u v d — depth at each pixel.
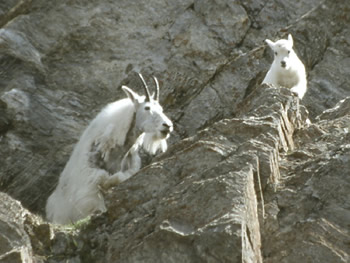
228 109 51.28
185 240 23.16
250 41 54.97
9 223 25.09
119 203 26.36
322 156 27.33
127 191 26.52
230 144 27.69
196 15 56.28
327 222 24.75
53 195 39.09
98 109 51.81
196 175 26.03
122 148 37.12
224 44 54.62
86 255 25.47
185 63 53.81
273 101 31.25
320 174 26.17
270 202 25.80
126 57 54.69
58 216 37.69
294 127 31.55
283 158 28.45
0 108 49.53
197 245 22.84
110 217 26.30
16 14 57.00
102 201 36.16
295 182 26.42
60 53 54.66
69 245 25.53
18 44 53.56
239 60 53.00
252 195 24.83
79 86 53.09
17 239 24.81
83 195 36.44
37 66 53.34
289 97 31.86
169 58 54.16
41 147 49.12
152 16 56.53
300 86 41.84
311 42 53.78
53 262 25.12
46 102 51.22
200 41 54.56
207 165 26.52
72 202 36.81
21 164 48.19
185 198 24.64
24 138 49.06
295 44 53.72
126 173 37.19
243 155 26.19
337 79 51.94
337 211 25.08
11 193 47.34
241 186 24.31
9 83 52.16
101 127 37.47
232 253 22.34
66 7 56.41
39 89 52.03
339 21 54.47
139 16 56.50
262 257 24.44
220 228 22.84
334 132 31.64
